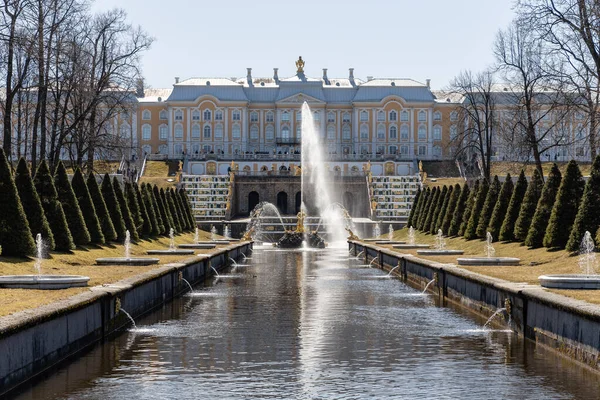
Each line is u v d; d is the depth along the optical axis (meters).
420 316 28.83
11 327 16.56
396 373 19.30
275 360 20.86
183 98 162.75
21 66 61.47
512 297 24.81
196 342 23.39
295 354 21.66
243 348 22.48
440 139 166.00
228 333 25.05
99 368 19.75
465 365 20.12
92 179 47.41
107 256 41.59
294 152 158.00
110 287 25.05
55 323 19.41
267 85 169.38
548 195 42.06
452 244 56.97
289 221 103.38
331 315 29.12
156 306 31.12
